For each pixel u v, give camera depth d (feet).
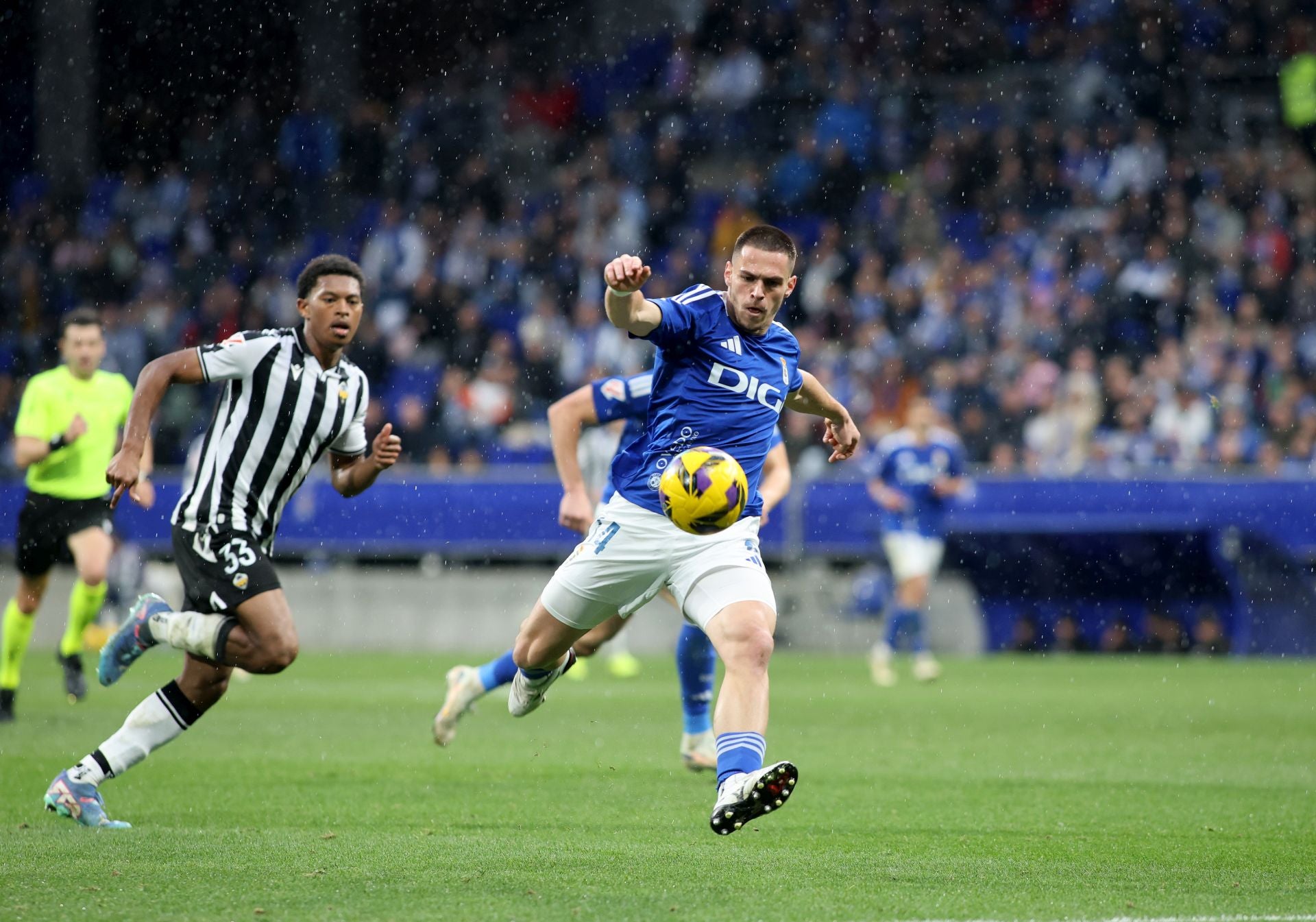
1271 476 167.63
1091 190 230.48
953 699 119.24
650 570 52.24
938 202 234.99
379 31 265.54
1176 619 176.35
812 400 57.36
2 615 177.17
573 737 91.20
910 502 139.74
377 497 179.22
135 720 57.00
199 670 57.88
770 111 255.70
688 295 52.06
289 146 255.09
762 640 48.73
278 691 123.95
